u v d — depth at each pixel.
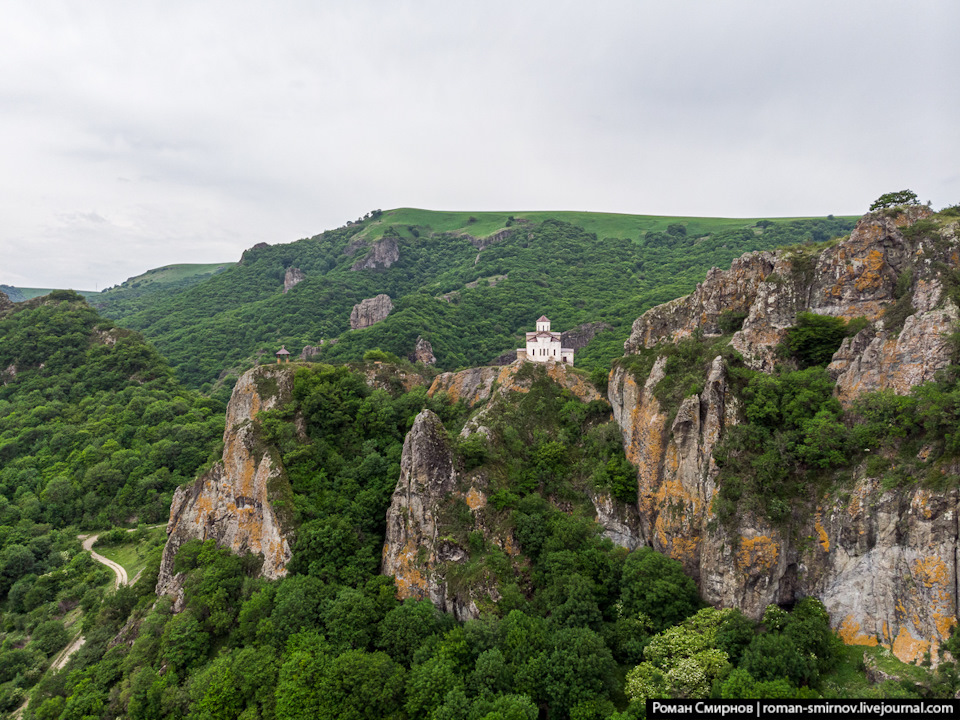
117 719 61.66
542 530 71.31
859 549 54.38
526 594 67.19
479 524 72.75
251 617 66.75
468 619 64.25
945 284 58.81
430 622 63.84
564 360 137.38
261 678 59.00
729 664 50.91
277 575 72.38
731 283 78.12
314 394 88.56
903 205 69.31
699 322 80.00
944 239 62.72
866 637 52.19
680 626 56.66
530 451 83.50
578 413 87.50
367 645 63.50
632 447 75.50
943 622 47.53
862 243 67.19
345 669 57.41
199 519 79.31
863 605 52.97
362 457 85.69
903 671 47.62
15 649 85.50
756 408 63.47
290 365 95.62
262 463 79.19
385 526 77.31
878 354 60.19
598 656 54.06
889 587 51.59
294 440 84.00
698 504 62.72
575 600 61.00
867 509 54.38
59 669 79.25
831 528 56.84
